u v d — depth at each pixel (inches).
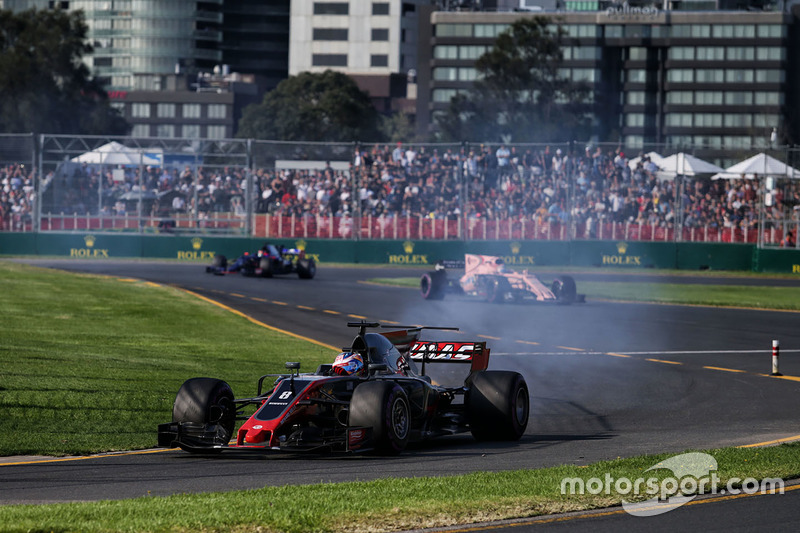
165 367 1152.2
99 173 3245.6
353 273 2910.9
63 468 672.4
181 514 499.2
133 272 2723.9
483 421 808.9
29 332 1412.4
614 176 3481.8
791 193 3410.4
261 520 491.2
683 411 993.5
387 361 804.0
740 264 3314.5
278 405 711.1
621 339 1590.8
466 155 3454.7
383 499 542.0
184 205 3472.0
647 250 3321.9
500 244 3289.9
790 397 1085.8
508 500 549.3
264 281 2566.4
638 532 503.8
